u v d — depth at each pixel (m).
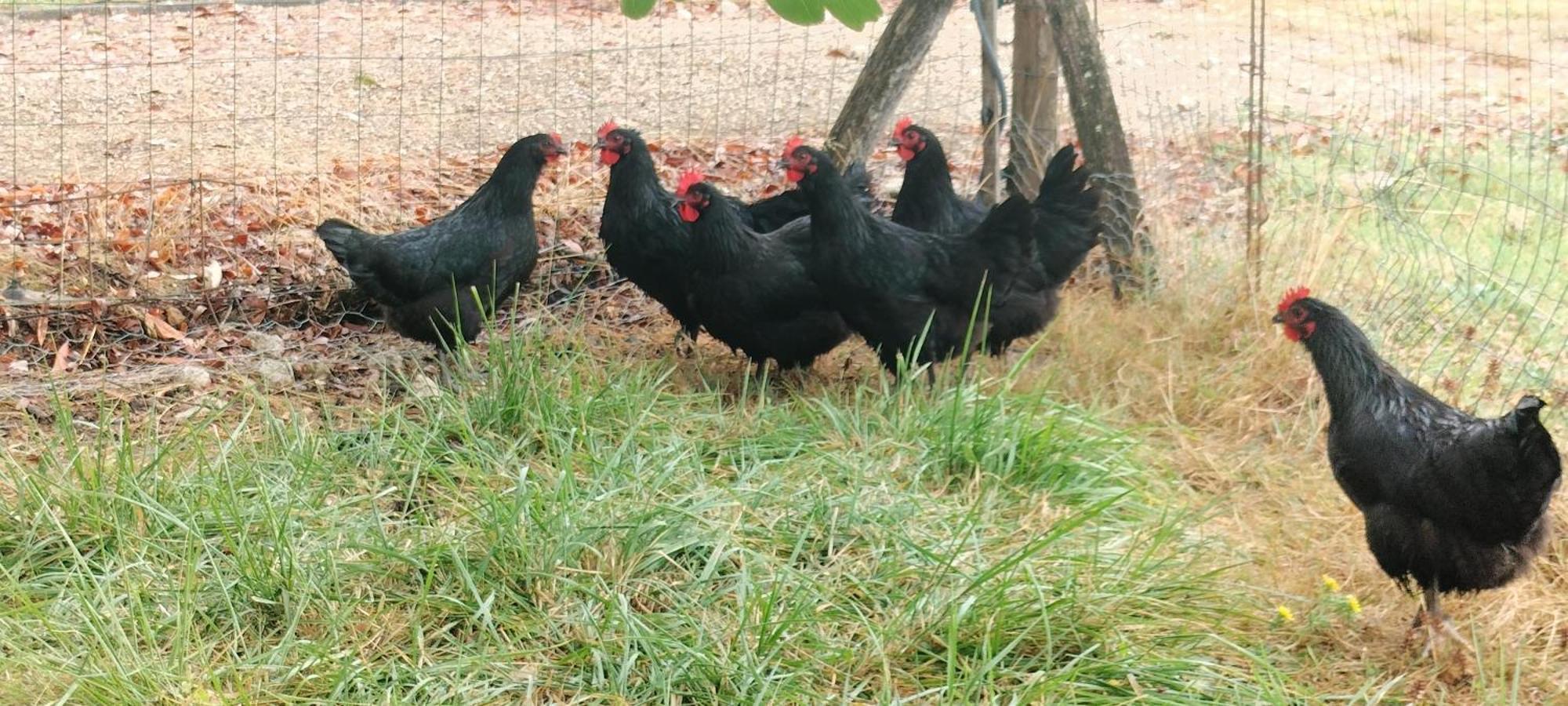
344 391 6.00
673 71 11.59
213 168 8.21
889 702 3.75
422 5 14.05
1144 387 6.06
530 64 11.75
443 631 4.05
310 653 3.91
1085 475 5.16
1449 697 4.05
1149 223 7.14
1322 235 6.73
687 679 3.85
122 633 3.85
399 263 5.88
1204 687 3.87
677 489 4.89
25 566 4.30
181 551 4.38
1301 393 6.04
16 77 10.42
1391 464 4.11
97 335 6.38
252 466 4.87
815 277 5.90
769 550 4.52
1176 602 4.30
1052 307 6.22
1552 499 4.93
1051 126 7.20
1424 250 7.14
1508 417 3.66
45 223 7.22
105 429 5.02
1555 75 11.73
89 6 12.70
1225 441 5.77
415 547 4.38
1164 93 10.08
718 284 5.93
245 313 6.75
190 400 5.71
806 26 3.00
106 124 8.60
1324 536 4.98
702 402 5.78
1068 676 3.83
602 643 3.93
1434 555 4.08
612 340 6.71
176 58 11.34
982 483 5.07
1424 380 6.02
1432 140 9.45
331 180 7.95
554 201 7.82
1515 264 6.62
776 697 3.78
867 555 4.50
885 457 5.26
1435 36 13.00
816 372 6.52
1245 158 7.95
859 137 7.09
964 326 6.00
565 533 4.37
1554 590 4.61
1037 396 5.56
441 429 5.25
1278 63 12.12
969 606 4.05
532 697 3.81
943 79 10.80
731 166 8.95
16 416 5.46
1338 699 3.99
